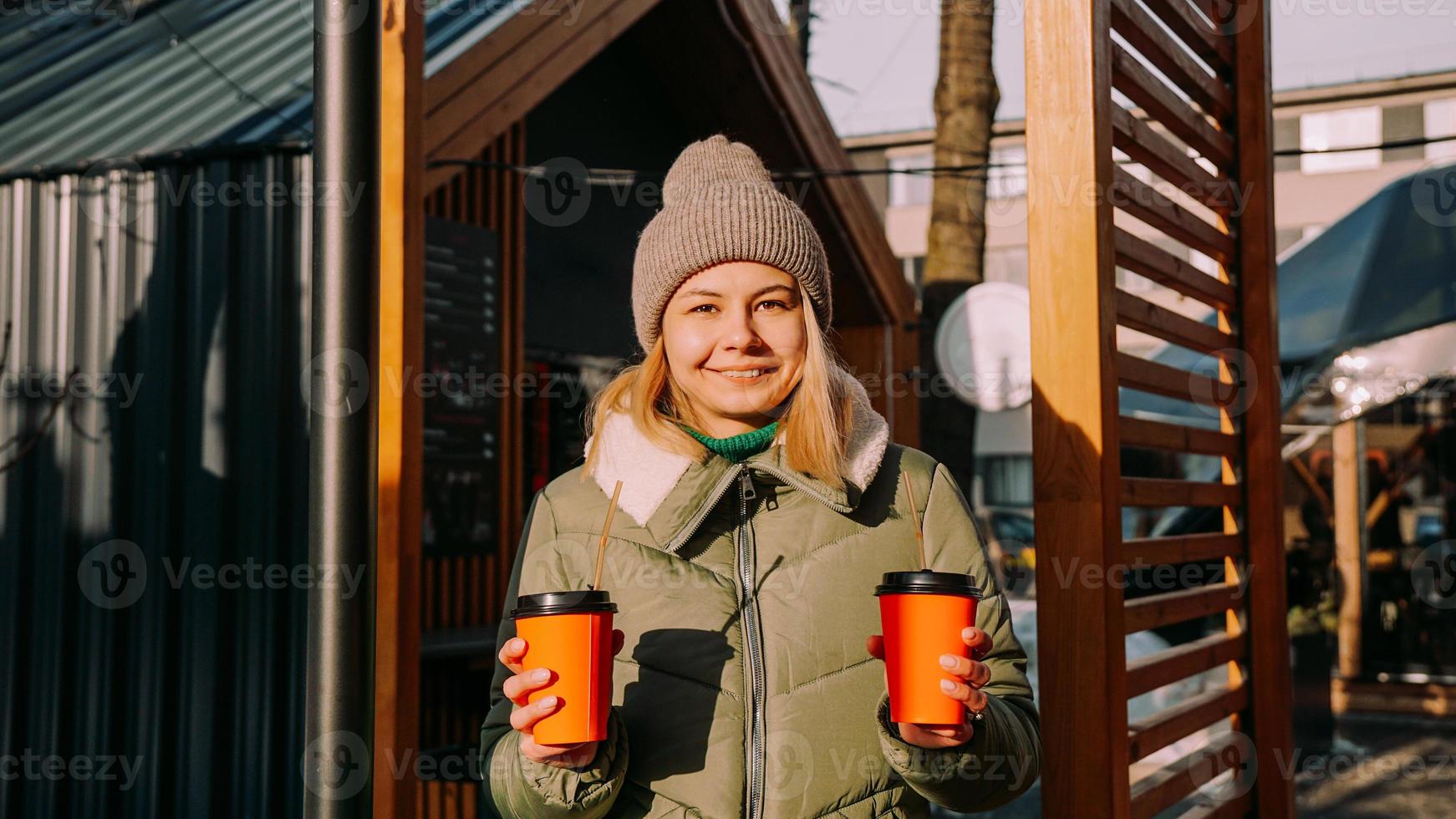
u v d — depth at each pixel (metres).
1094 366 2.23
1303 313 7.45
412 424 2.98
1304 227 23.16
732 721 1.59
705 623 1.64
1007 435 23.59
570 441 7.28
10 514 4.40
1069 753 2.18
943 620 1.45
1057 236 2.28
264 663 4.05
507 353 6.23
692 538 1.69
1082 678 2.18
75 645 4.29
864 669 1.63
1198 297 2.99
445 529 5.77
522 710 1.43
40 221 4.47
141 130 4.48
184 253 4.29
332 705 1.29
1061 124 2.29
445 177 5.21
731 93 7.82
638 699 1.64
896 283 9.33
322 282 1.33
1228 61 3.24
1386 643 10.47
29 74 5.01
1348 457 10.09
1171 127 2.90
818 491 1.68
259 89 4.68
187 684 4.13
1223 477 3.22
